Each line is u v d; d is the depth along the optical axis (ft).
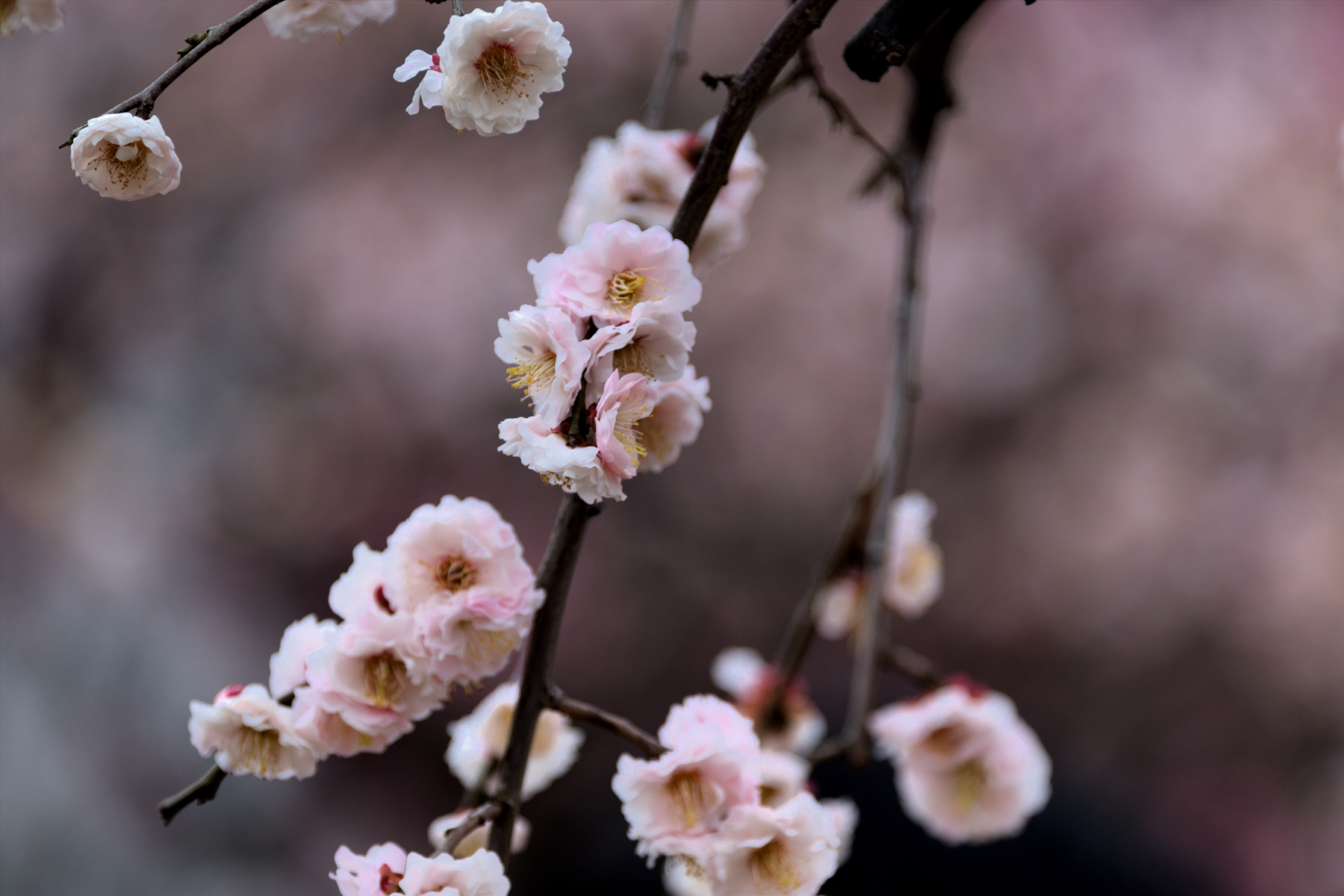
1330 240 11.39
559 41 3.36
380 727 3.43
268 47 11.73
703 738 3.45
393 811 10.03
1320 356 11.33
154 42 11.68
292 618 11.14
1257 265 11.55
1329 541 10.99
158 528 11.03
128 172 3.36
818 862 3.46
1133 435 11.55
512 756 3.43
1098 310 11.82
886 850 8.17
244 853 9.45
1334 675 10.69
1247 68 11.76
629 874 9.41
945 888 8.20
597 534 11.48
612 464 3.33
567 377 3.33
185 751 9.74
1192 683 10.96
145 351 11.53
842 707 10.32
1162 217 11.80
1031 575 11.44
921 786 3.85
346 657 3.43
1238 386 11.50
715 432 11.81
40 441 11.10
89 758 9.50
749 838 3.44
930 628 11.43
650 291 3.36
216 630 10.72
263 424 11.55
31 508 10.84
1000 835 3.85
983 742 3.80
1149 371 11.67
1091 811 9.97
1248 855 10.15
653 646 11.18
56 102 11.59
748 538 11.57
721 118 3.39
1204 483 11.37
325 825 9.78
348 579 3.45
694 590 11.37
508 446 3.34
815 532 11.59
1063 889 8.91
